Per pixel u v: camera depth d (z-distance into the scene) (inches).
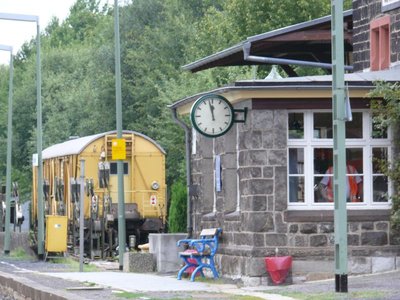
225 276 1116.5
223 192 1136.2
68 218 1953.7
